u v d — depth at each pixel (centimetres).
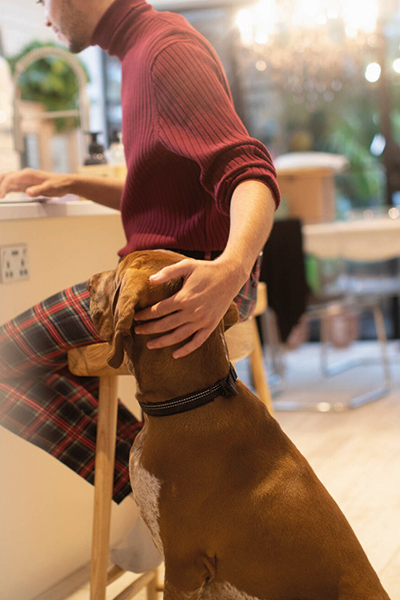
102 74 592
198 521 108
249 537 106
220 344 116
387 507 238
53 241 194
